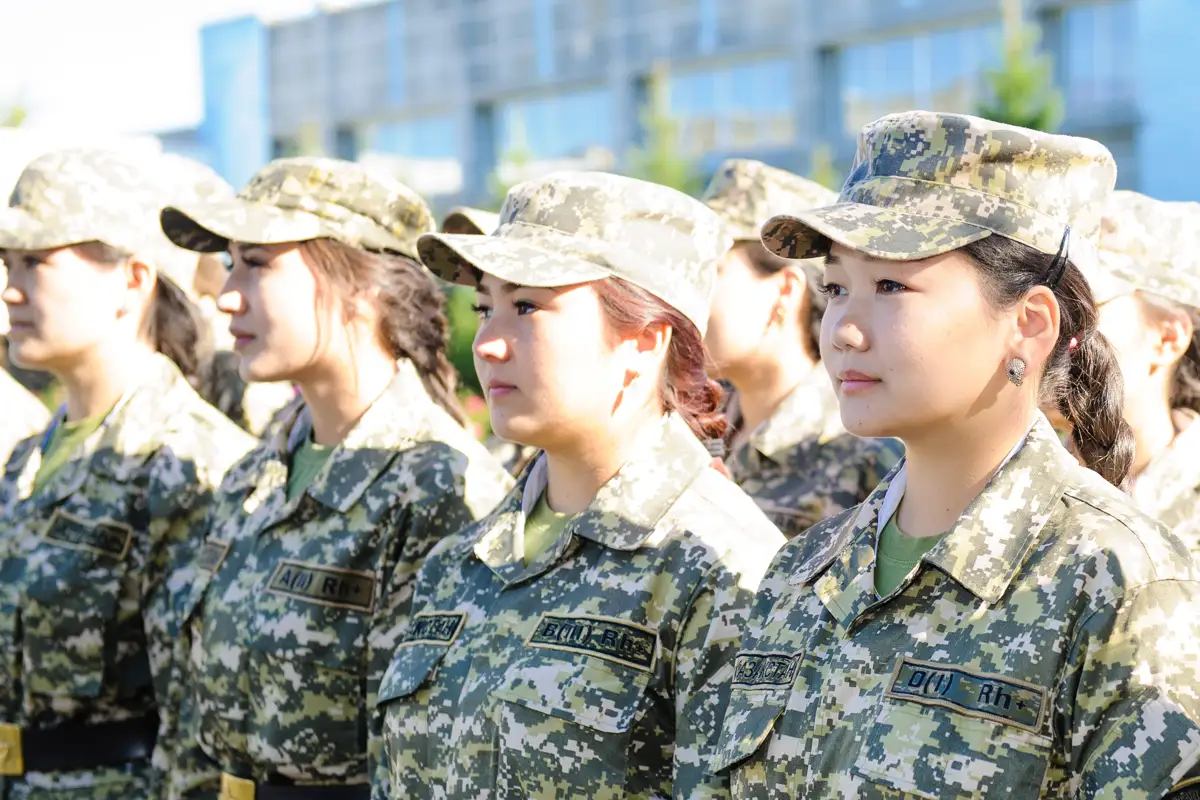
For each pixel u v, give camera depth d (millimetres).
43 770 3521
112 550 3520
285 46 38469
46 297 3609
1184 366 3162
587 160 33062
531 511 2516
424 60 35531
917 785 1637
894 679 1720
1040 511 1727
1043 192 1773
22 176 3695
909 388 1729
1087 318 1804
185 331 3873
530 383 2316
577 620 2270
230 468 3352
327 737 2867
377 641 2842
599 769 2160
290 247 3043
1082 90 23719
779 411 3650
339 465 2984
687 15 30094
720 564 2227
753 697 1915
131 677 3576
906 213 1768
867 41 27484
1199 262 3020
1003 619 1672
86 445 3619
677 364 2469
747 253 3574
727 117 29891
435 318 3209
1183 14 20891
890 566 1859
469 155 34750
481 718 2266
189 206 3059
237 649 2961
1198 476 3035
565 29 32594
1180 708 1536
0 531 3689
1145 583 1598
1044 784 1596
